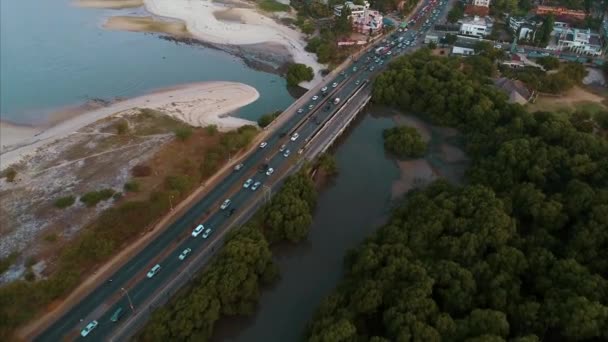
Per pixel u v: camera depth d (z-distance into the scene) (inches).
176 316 4303.6
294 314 5113.2
